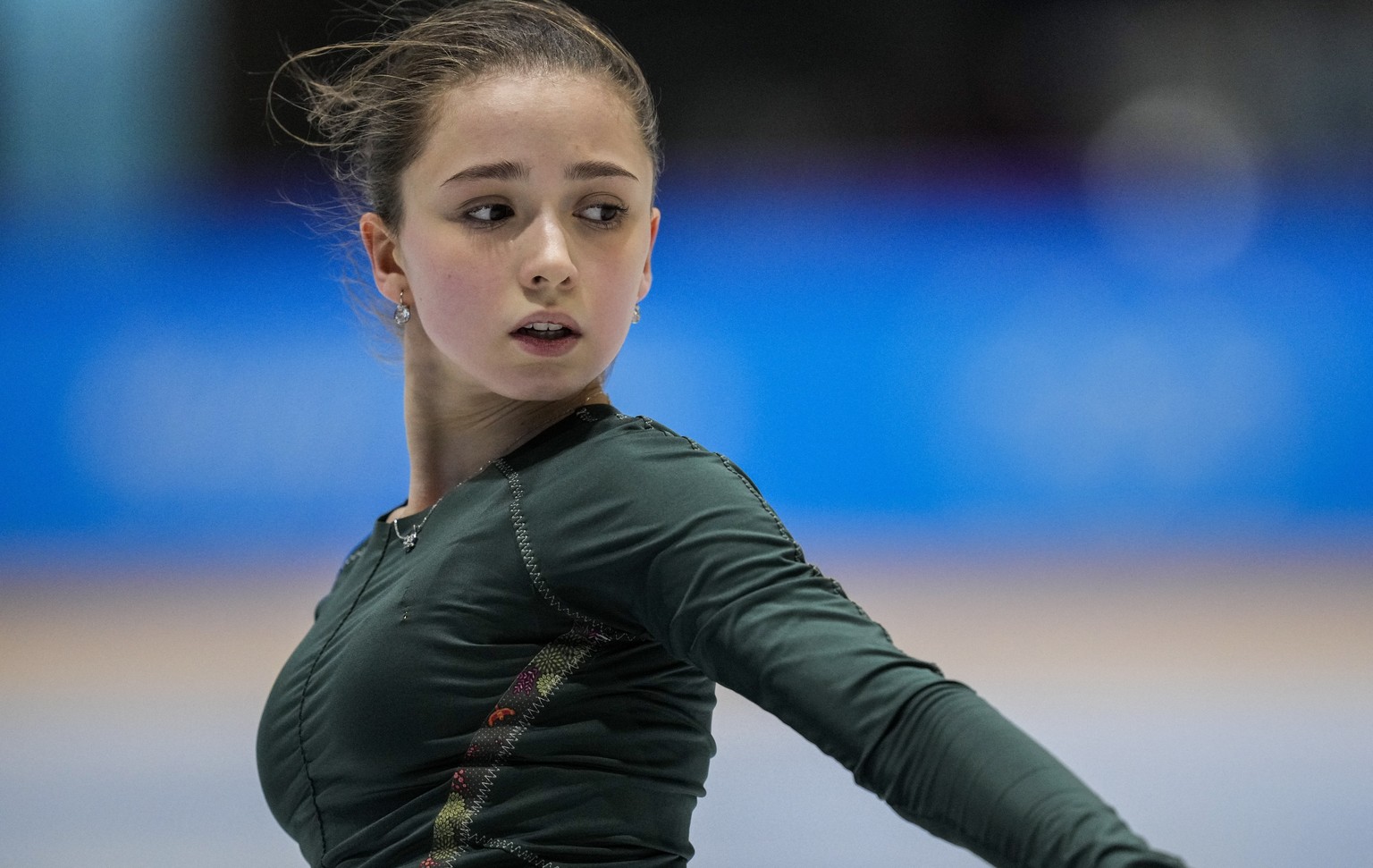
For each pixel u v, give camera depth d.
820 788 16.36
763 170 36.62
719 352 33.34
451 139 5.95
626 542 5.37
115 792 16.48
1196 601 26.28
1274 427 33.16
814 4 37.00
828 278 34.91
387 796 5.72
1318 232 36.50
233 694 20.72
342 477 30.19
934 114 37.50
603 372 6.59
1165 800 16.16
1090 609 25.64
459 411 6.47
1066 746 18.20
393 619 5.71
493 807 5.54
